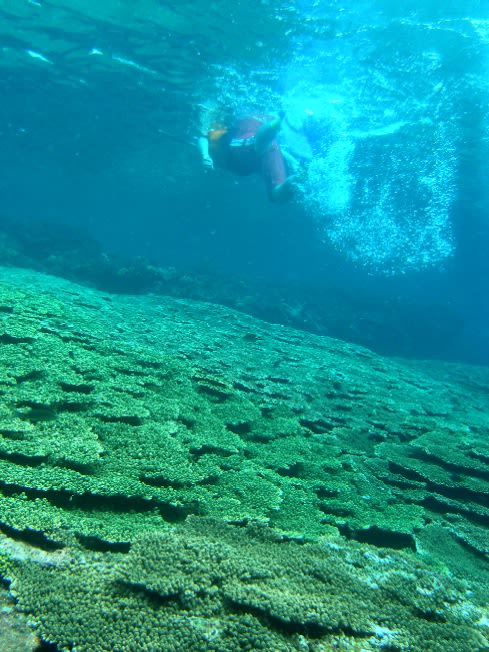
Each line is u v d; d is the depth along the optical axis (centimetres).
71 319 842
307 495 449
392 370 1298
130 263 2050
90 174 4303
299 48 1440
